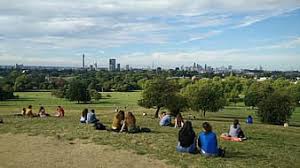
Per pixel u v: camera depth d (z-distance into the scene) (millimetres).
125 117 23406
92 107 97375
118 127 23047
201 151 16781
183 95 72188
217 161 15609
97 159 16172
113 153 17156
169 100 65625
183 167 14727
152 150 17500
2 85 142500
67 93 124062
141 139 20219
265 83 111062
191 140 17062
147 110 86500
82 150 17891
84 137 20812
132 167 14859
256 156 17000
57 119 32344
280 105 58500
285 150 18984
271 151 18406
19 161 16031
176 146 18297
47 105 104375
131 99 135125
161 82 67938
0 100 124125
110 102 122062
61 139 20578
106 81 188500
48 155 17031
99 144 19047
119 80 192750
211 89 75312
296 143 22688
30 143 19781
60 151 17797
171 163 15297
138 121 34469
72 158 16406
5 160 16234
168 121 28875
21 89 171500
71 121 29953
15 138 21312
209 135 16656
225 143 20438
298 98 107562
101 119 37656
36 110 79625
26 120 30641
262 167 14875
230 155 17047
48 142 19938
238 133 22078
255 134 26391
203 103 72938
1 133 22984
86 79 193250
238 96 130375
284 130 33281
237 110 98188
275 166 15195
